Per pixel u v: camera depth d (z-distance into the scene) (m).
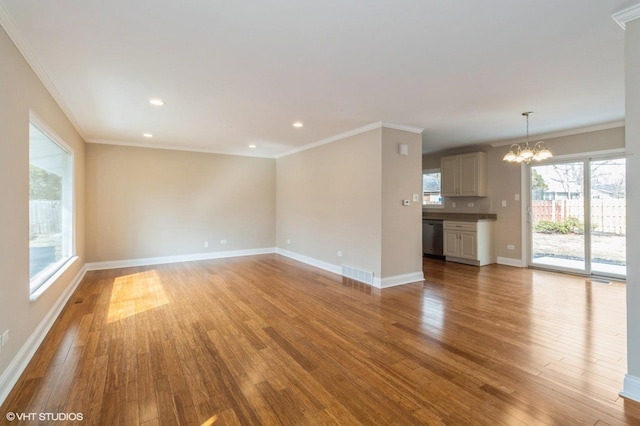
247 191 7.23
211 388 2.07
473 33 2.17
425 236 6.98
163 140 5.72
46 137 3.25
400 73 2.82
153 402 1.92
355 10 1.90
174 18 1.98
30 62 2.48
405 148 4.69
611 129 4.74
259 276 5.20
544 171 5.66
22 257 2.36
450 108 3.86
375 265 4.61
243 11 1.90
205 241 6.75
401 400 1.95
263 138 5.55
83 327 3.07
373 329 3.04
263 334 2.93
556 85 3.12
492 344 2.71
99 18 1.97
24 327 2.38
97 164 5.67
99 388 2.06
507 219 6.10
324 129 4.92
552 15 1.96
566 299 3.95
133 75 2.84
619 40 2.26
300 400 1.95
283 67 2.69
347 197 5.18
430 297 4.05
